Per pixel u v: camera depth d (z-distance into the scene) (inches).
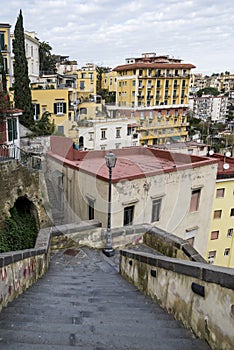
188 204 528.7
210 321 104.9
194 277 118.2
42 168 534.9
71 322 128.0
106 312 148.0
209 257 849.5
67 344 103.0
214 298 102.3
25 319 129.0
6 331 112.3
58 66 2463.1
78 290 211.5
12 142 623.8
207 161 544.7
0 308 143.9
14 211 489.4
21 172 492.4
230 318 92.9
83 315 141.3
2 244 419.8
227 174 791.1
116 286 237.3
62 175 518.0
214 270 102.9
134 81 2206.0
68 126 695.7
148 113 1968.5
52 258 346.3
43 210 510.6
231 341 92.3
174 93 2368.4
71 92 1268.5
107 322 129.1
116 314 144.9
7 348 96.5
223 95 5088.6
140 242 389.4
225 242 853.8
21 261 195.2
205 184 548.1
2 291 149.6
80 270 317.4
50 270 312.3
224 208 818.2
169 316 142.9
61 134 623.2
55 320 129.6
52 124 938.1
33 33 1619.1
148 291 195.6
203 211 561.3
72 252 362.0
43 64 1953.7
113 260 349.4
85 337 108.5
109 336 111.2
